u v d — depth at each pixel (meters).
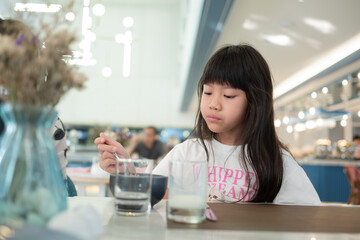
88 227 0.42
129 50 4.70
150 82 10.25
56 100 0.49
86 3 2.84
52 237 0.38
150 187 0.66
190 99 8.12
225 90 0.90
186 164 0.59
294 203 0.88
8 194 0.42
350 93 6.48
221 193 0.95
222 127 0.91
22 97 0.45
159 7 10.18
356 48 4.34
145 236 0.50
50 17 0.52
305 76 6.08
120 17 10.02
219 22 3.06
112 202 0.75
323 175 5.18
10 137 0.45
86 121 9.99
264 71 0.96
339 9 3.25
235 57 0.91
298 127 8.61
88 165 6.71
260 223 0.60
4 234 0.40
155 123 10.23
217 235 0.52
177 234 0.52
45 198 0.43
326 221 0.63
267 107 0.95
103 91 10.09
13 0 0.53
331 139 9.80
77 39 0.50
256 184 0.95
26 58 0.45
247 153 0.95
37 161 0.44
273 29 3.88
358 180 3.81
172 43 10.18
